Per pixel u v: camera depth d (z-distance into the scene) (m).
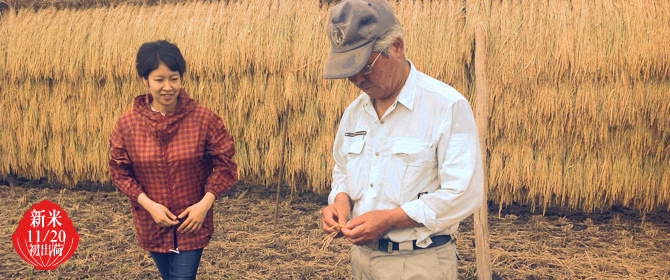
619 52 4.52
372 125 1.68
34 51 5.95
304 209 5.66
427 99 1.56
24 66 5.97
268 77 5.55
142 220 2.27
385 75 1.51
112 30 5.80
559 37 4.66
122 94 5.88
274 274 3.82
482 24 4.80
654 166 4.71
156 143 2.18
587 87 4.68
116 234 4.78
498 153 5.09
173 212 2.26
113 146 2.22
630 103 4.60
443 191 1.49
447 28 4.92
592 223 5.02
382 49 1.45
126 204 5.85
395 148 1.58
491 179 5.12
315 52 5.30
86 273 3.85
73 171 6.27
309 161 5.61
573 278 3.69
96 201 5.96
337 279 3.71
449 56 4.90
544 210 5.17
